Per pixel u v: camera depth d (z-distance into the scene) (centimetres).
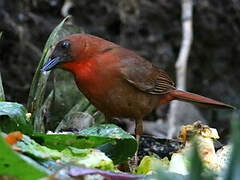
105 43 1064
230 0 1806
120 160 768
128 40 1716
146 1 1733
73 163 558
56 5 1652
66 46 1027
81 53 1029
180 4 1742
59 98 1052
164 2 1744
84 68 1034
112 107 1068
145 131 1541
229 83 1844
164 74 1158
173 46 1755
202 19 1791
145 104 1116
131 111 1098
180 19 1752
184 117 1548
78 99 1074
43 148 661
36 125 936
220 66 1831
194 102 1183
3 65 1566
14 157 539
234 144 432
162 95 1164
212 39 1811
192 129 762
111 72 1044
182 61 1584
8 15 1583
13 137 603
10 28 1573
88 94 1052
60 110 1048
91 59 1035
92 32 1681
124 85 1065
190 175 432
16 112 739
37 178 556
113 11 1705
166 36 1752
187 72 1798
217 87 1827
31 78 1588
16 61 1579
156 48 1738
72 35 1045
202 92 1820
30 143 649
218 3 1808
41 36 1630
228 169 442
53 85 1064
